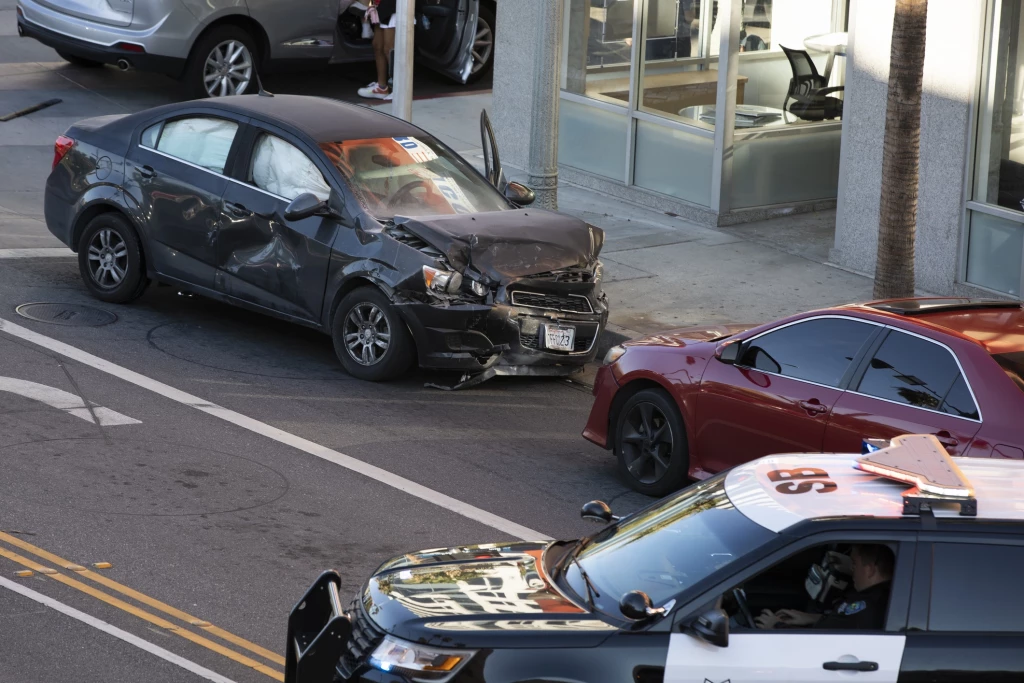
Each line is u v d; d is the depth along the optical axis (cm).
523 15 5719
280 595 2269
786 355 2731
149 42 5766
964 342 2477
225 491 2708
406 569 1800
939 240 4450
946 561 1577
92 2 5844
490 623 1605
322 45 6281
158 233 3788
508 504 2819
